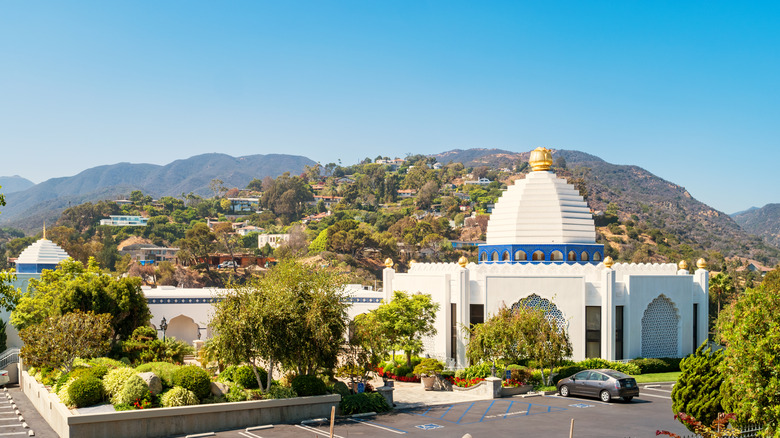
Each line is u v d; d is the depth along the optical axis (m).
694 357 26.92
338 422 33.41
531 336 44.19
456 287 53.56
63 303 49.53
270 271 39.16
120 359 45.03
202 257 198.00
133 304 52.09
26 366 49.38
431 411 36.59
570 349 44.78
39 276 64.06
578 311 52.00
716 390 24.88
